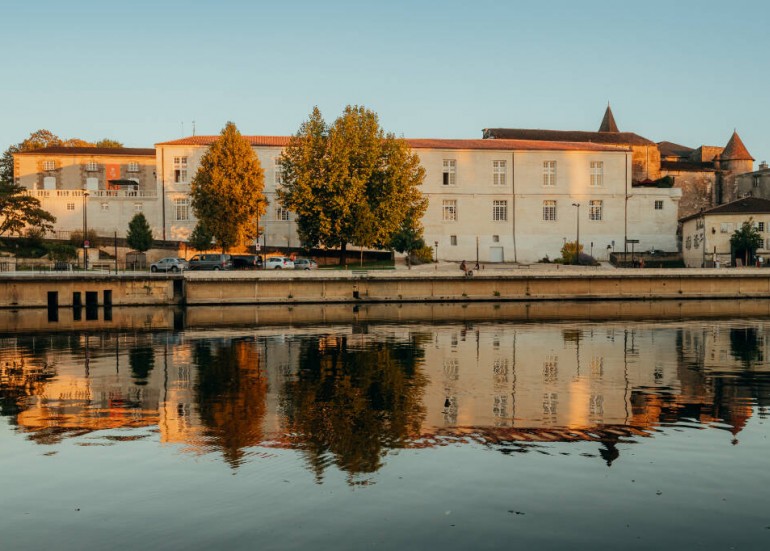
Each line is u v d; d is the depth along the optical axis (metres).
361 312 55.19
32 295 57.59
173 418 18.53
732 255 78.81
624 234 88.81
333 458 14.58
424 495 12.36
